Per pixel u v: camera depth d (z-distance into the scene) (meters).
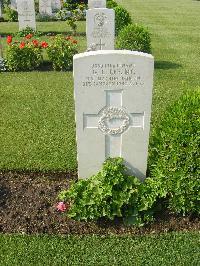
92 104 1.90
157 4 13.16
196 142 1.79
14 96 3.76
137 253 1.77
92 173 2.10
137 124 1.97
